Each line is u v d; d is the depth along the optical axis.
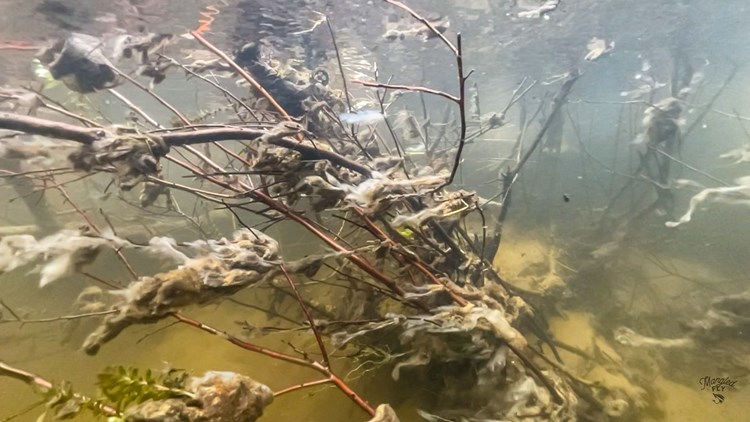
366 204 0.57
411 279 0.71
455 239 0.99
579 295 1.25
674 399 0.87
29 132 0.52
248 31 1.51
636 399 0.82
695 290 1.33
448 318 0.57
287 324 0.91
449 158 1.41
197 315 1.00
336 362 0.80
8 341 0.96
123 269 1.25
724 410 0.84
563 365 0.85
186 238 1.33
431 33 0.72
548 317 1.13
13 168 1.27
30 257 0.39
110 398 0.34
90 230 0.50
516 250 1.47
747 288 1.33
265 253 0.52
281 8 1.41
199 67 0.93
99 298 0.97
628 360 0.98
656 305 1.24
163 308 0.41
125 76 0.80
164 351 0.88
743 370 0.95
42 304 1.15
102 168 0.55
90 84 0.78
